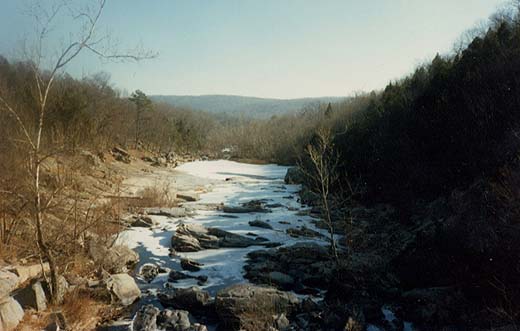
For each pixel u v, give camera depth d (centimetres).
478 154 1474
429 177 1714
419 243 1219
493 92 1612
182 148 6356
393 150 2052
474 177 1421
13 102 1410
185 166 4469
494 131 1476
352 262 1145
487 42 2062
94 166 2508
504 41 1967
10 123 1111
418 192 1733
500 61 1753
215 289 1065
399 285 1072
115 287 959
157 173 3300
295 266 1202
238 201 2394
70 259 994
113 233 1398
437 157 1769
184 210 1977
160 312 889
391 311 949
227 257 1314
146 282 1112
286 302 933
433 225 1275
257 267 1176
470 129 1608
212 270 1201
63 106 2492
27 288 823
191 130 7056
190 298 955
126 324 853
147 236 1505
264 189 2936
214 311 933
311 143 3597
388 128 2278
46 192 1053
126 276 1033
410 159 1908
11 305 746
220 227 1681
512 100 1497
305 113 7888
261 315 886
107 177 2431
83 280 989
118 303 937
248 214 1975
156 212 1873
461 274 986
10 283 835
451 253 1075
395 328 870
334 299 1006
